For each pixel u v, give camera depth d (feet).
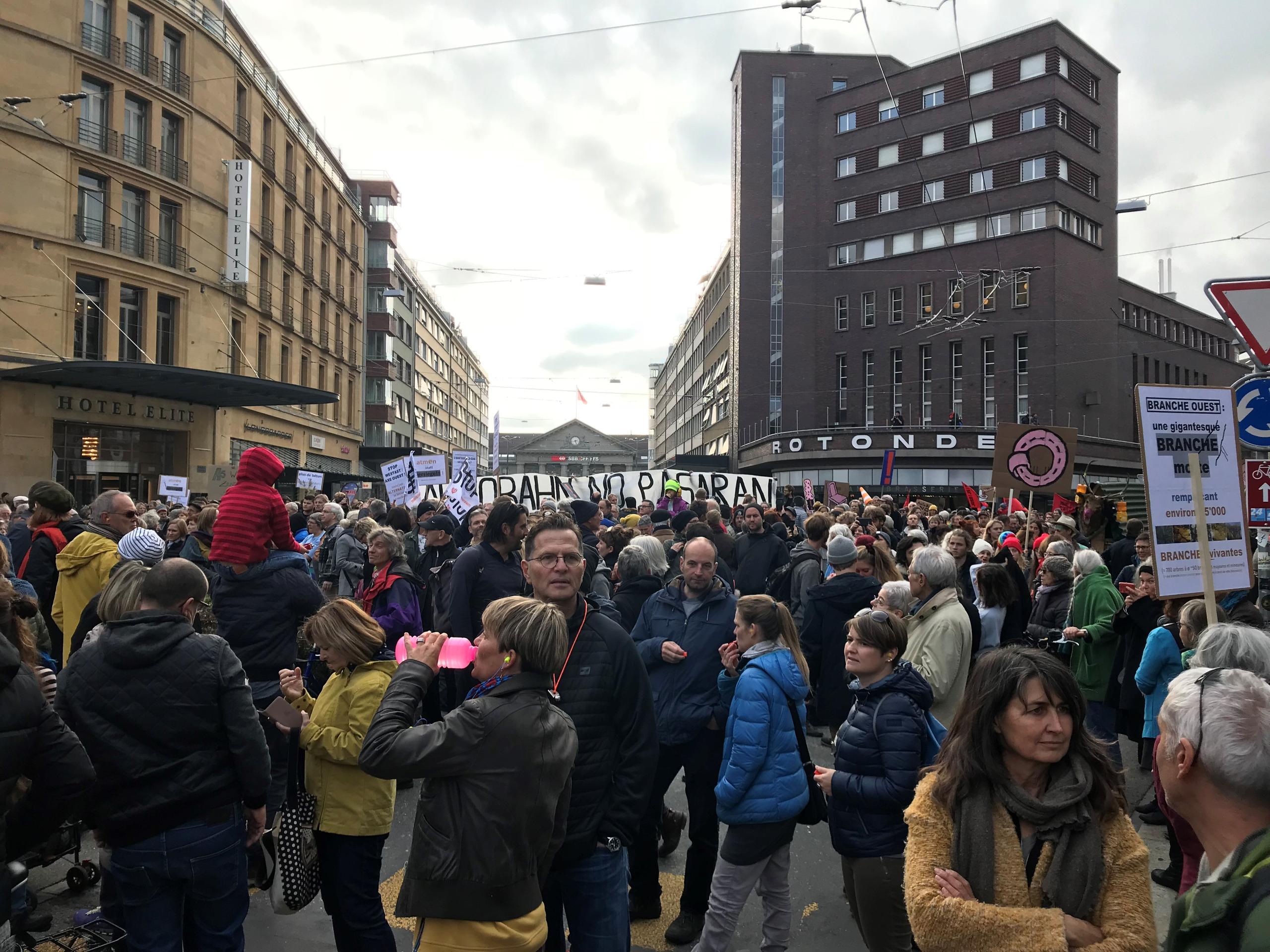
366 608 20.81
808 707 27.76
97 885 15.92
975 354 152.46
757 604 13.53
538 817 8.99
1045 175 147.23
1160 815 19.74
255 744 11.06
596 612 11.87
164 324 96.12
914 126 161.58
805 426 172.24
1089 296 151.84
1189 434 15.84
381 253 183.83
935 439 139.64
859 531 36.73
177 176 96.84
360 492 80.48
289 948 14.15
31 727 8.80
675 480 51.08
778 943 13.29
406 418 209.36
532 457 438.81
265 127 118.93
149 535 17.92
